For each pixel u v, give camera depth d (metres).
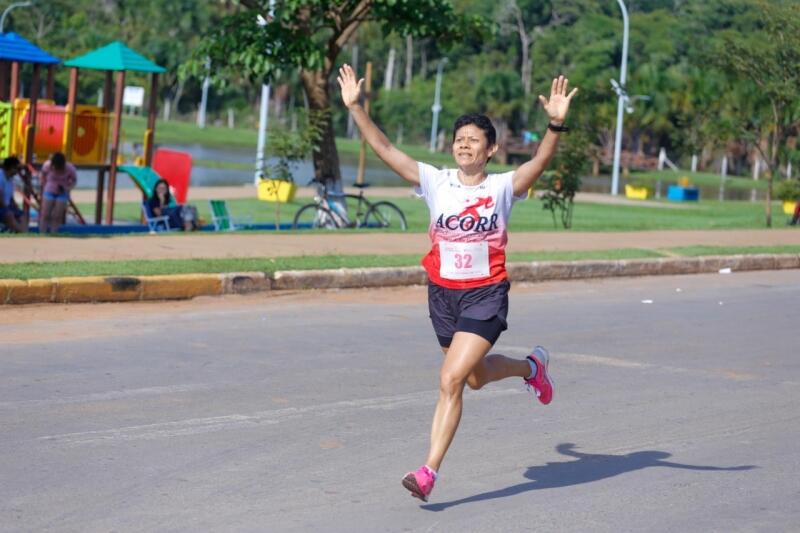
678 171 111.12
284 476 7.77
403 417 9.55
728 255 22.61
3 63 29.97
